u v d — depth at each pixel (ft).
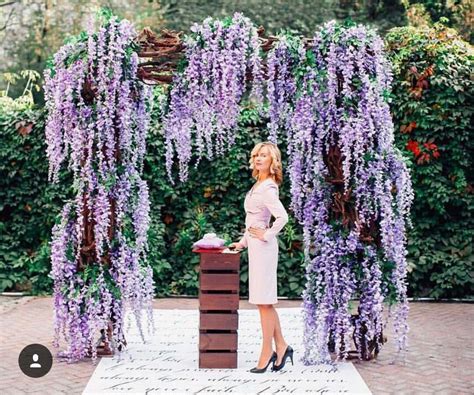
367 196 15.96
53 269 16.30
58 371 15.31
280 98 15.97
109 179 16.29
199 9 52.13
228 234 27.40
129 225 17.03
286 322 21.79
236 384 14.19
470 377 15.05
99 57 15.88
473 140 26.58
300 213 16.62
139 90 17.16
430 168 26.37
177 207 28.14
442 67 26.02
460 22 49.44
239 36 15.80
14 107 29.22
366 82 15.67
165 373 15.08
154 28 52.29
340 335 16.03
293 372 15.24
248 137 27.43
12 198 28.25
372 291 16.08
